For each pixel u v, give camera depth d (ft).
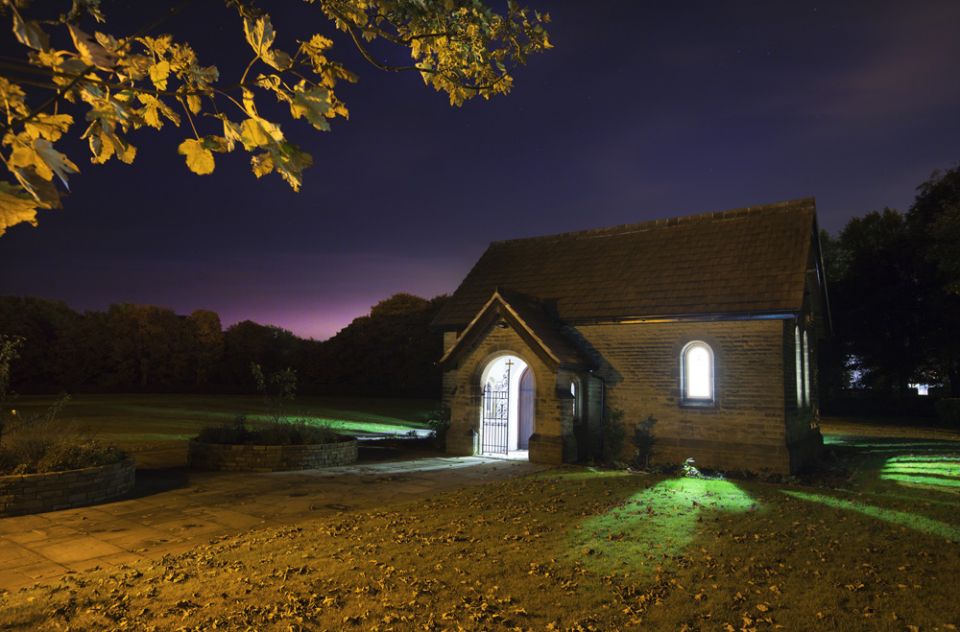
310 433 63.52
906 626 22.15
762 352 62.64
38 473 41.14
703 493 46.88
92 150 7.58
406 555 30.19
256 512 40.83
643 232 81.76
